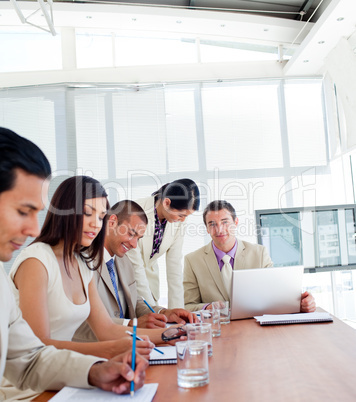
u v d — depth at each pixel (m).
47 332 1.49
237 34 5.69
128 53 5.68
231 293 2.35
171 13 5.30
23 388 1.28
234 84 5.63
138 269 2.86
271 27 5.50
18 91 5.41
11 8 5.07
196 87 5.58
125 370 1.17
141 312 2.47
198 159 5.50
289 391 1.18
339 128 5.46
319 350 1.62
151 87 5.53
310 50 5.15
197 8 5.61
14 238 1.00
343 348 1.63
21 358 1.26
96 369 1.21
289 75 5.70
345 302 5.55
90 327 1.95
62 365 1.24
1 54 5.51
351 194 5.54
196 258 3.12
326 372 1.34
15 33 5.54
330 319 2.18
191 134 5.53
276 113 5.63
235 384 1.26
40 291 1.52
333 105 5.50
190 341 1.31
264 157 5.57
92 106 5.44
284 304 2.43
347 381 1.24
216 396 1.16
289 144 5.60
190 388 1.24
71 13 5.22
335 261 5.41
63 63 5.55
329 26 4.69
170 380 1.32
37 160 1.00
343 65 4.98
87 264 1.82
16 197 0.98
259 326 2.16
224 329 2.13
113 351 1.44
